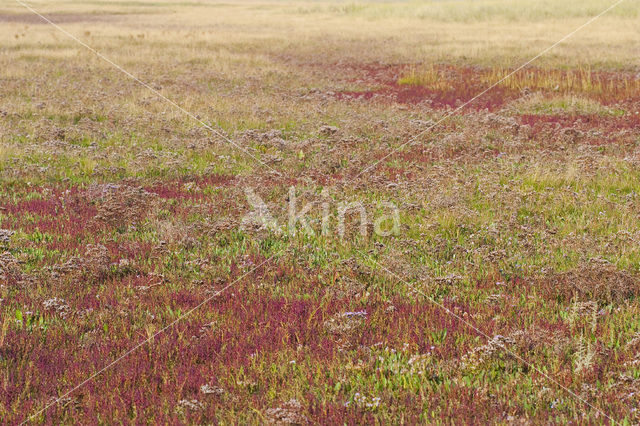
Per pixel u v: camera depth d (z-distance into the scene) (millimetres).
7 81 21516
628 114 18672
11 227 9500
